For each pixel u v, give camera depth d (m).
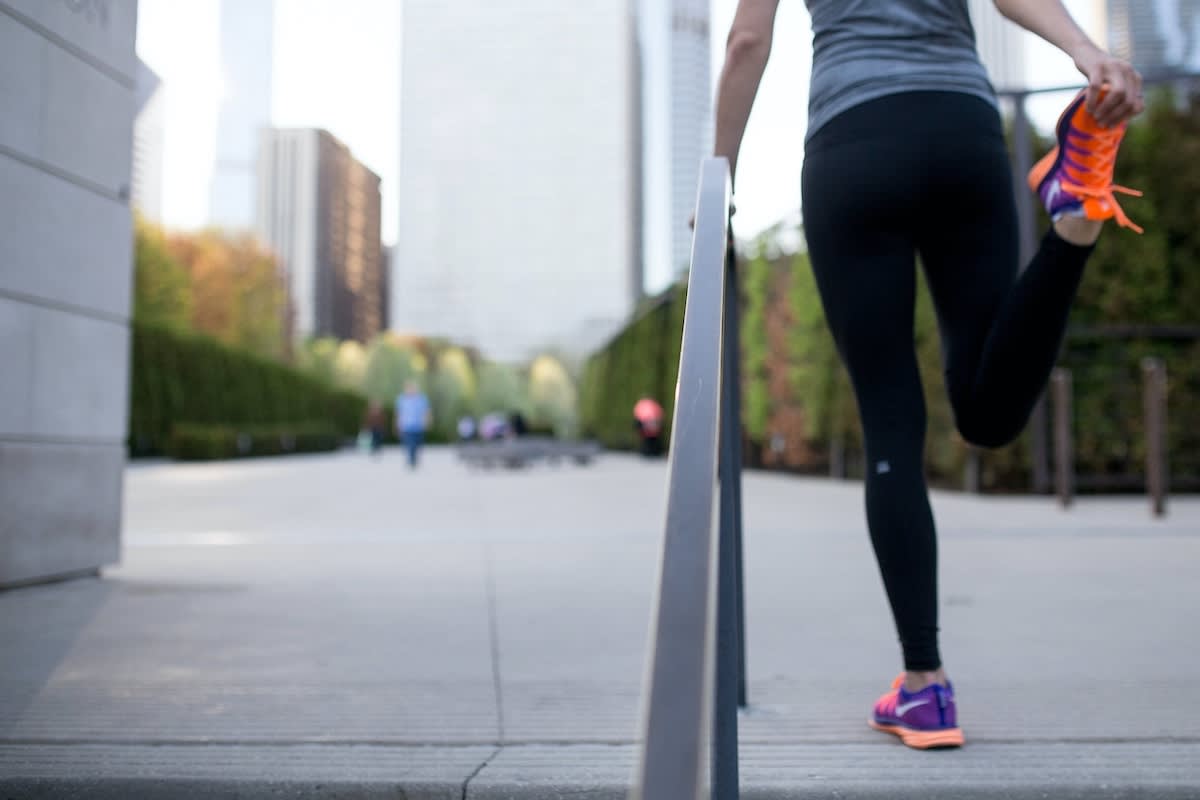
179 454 18.11
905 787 1.33
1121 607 2.80
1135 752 1.48
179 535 4.91
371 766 1.43
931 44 1.58
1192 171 7.93
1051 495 7.75
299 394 29.80
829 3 1.67
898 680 1.62
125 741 1.55
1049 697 1.82
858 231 1.56
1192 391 7.93
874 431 1.57
